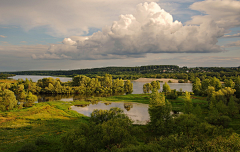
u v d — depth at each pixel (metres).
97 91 145.88
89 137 29.41
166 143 27.30
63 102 94.62
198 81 124.75
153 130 44.50
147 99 102.38
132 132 34.78
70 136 27.84
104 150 26.69
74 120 57.31
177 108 76.69
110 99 104.31
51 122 53.66
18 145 32.84
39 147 32.72
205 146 24.06
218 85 114.94
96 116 45.00
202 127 35.09
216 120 45.22
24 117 58.78
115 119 35.91
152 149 25.38
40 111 69.50
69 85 159.25
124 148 25.33
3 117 58.78
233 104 56.88
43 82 152.62
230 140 23.73
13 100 73.50
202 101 87.81
